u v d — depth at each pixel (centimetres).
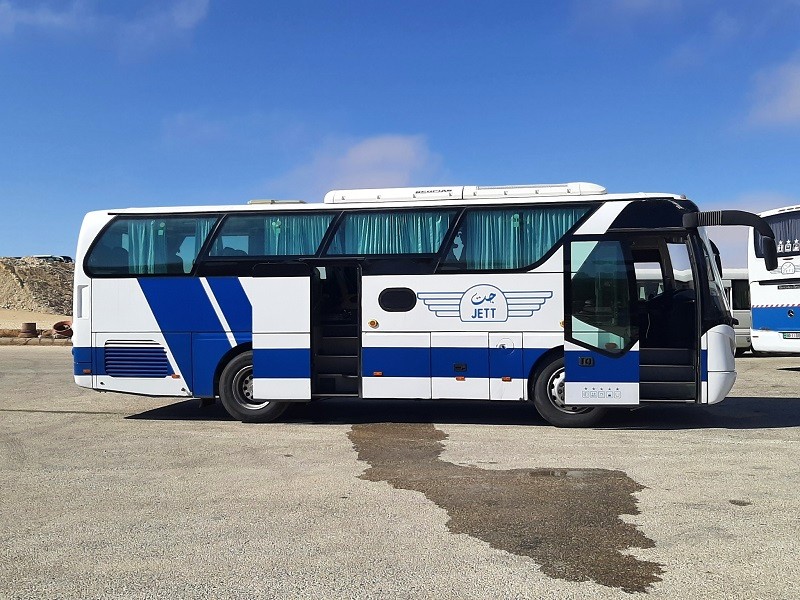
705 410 1145
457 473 734
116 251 1083
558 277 974
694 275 954
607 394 955
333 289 1048
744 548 507
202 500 641
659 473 724
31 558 501
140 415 1148
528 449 852
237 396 1066
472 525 563
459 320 996
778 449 838
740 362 2009
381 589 443
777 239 1658
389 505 619
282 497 648
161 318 1067
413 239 1016
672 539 526
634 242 1031
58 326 3053
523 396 980
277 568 478
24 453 852
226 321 1054
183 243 1071
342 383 1037
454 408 1199
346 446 883
